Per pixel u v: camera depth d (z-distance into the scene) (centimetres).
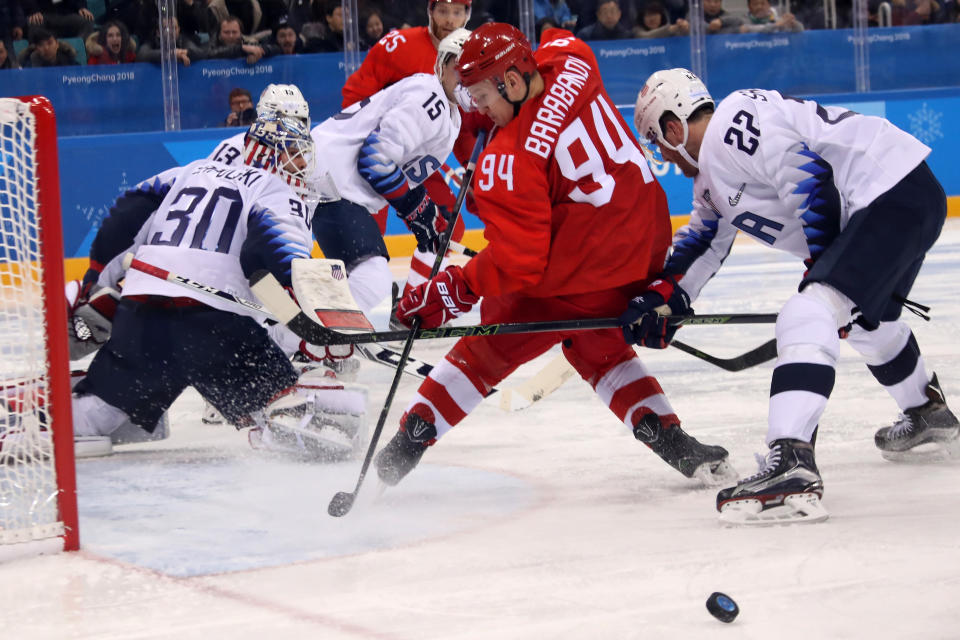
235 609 578
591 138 757
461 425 1111
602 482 855
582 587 589
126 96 2686
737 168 771
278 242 955
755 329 1655
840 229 771
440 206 1642
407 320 796
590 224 762
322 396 969
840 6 3036
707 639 505
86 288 1055
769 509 701
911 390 859
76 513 710
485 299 831
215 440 1098
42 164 702
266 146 1023
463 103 1383
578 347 833
